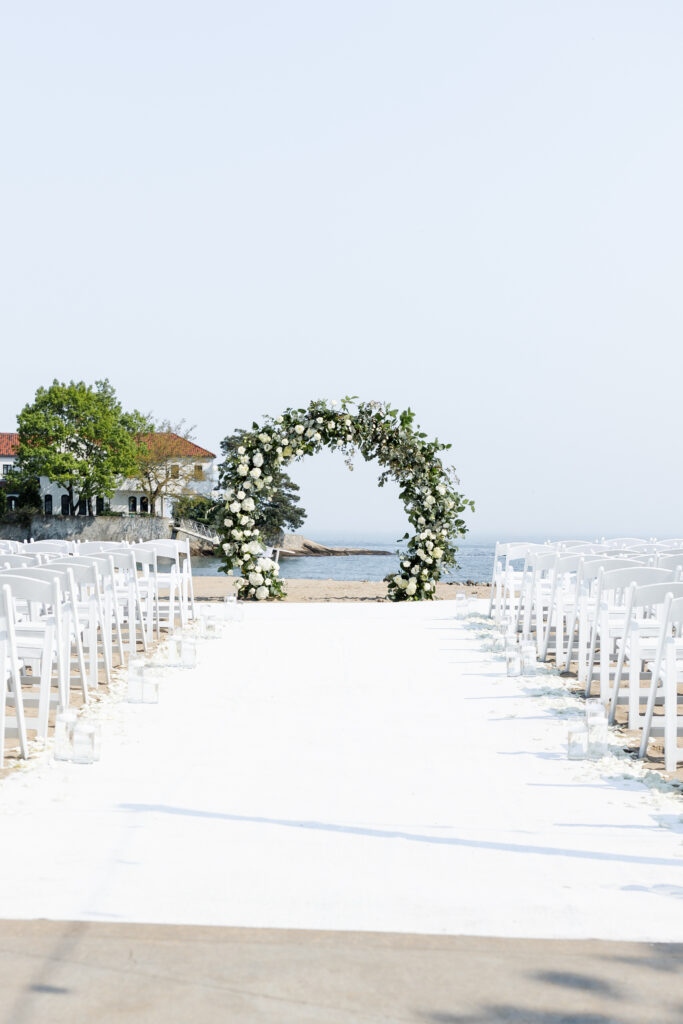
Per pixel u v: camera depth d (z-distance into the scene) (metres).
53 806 4.40
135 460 73.12
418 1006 2.54
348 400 16.30
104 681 8.16
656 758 5.54
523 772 5.05
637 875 3.49
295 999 2.58
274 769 5.11
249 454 16.34
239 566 16.50
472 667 8.70
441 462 16.48
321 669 8.59
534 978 2.71
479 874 3.50
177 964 2.78
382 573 45.38
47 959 2.80
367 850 3.78
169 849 3.78
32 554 10.16
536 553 9.86
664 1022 2.47
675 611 5.36
